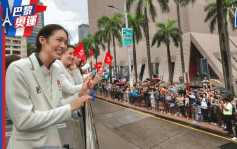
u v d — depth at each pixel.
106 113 12.50
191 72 35.78
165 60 37.12
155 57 39.38
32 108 0.73
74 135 1.04
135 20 25.33
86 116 1.14
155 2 40.25
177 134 7.88
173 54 35.97
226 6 20.34
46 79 0.85
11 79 0.69
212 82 16.28
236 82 24.92
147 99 13.16
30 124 0.66
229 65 13.02
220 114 8.25
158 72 37.75
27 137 0.73
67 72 1.86
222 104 7.86
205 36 36.50
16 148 0.72
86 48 42.72
